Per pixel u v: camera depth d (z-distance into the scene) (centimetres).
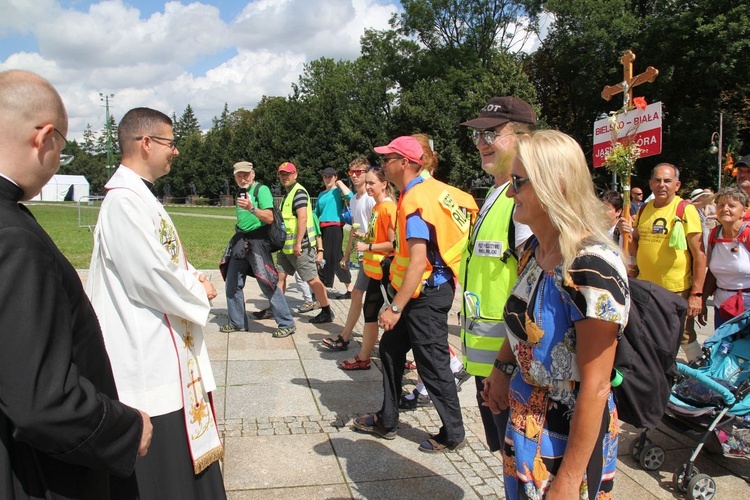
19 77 141
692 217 461
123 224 219
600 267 158
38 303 127
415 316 335
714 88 2716
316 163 4728
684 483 312
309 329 641
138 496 188
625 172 507
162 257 220
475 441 368
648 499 310
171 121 255
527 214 175
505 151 259
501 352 216
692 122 2634
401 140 338
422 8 3997
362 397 439
